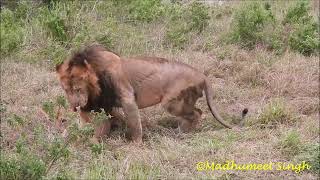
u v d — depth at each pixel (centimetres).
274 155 1116
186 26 1748
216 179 1009
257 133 1209
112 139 1178
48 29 1645
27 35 1622
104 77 1140
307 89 1437
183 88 1188
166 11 1817
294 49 1691
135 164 1050
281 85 1437
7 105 1304
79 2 1812
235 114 1319
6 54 1551
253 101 1398
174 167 1065
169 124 1268
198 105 1345
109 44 1597
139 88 1170
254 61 1577
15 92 1359
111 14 1794
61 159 1044
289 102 1370
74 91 1131
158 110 1302
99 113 1095
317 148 1087
